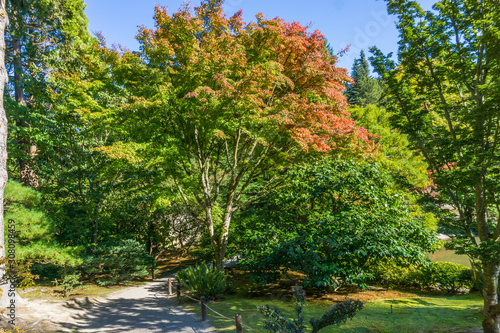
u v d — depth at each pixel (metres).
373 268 12.61
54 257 9.27
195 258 19.81
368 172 10.26
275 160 12.41
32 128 12.74
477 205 8.99
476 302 10.52
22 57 16.77
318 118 10.30
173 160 9.95
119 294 11.85
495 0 8.23
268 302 9.86
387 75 10.62
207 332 7.41
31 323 7.29
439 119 13.04
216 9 10.33
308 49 11.33
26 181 15.13
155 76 9.34
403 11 9.89
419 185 15.27
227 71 9.11
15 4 15.64
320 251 10.08
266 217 11.96
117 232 19.28
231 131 10.82
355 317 8.29
